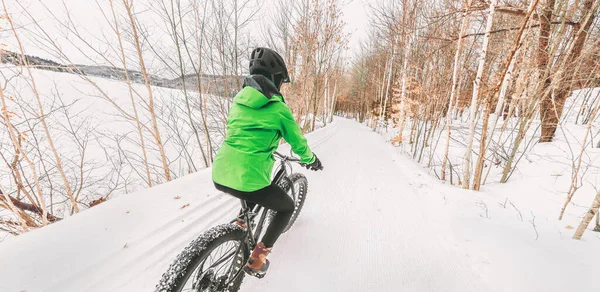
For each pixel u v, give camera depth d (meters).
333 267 2.15
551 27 4.67
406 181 4.69
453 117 14.77
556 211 3.20
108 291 1.61
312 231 2.68
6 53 3.41
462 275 2.07
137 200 2.69
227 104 7.11
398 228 2.88
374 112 19.14
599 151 4.61
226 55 6.66
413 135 10.23
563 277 1.89
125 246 1.99
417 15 9.20
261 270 1.73
